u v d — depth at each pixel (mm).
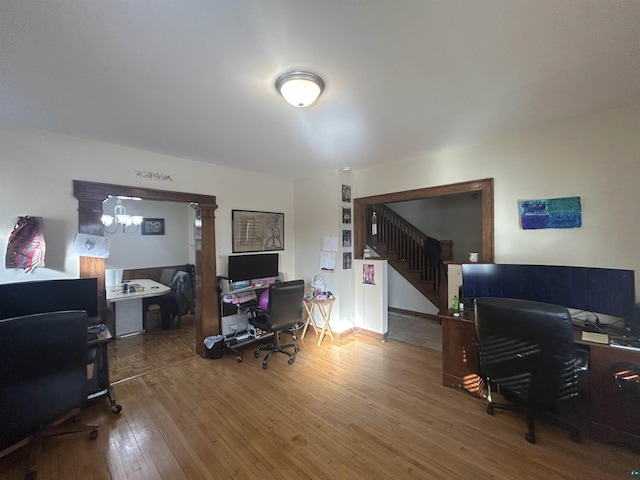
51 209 2361
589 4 1100
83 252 2484
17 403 1540
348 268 4016
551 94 1863
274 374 2893
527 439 1898
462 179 2943
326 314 3941
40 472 1681
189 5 1071
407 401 2381
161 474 1660
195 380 2781
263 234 3973
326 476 1630
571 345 1691
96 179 2588
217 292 3465
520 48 1373
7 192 2180
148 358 3336
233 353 3447
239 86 1678
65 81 1594
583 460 1719
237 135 2479
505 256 2689
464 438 1929
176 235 5973
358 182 4004
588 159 2256
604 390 1842
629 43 1335
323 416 2188
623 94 1879
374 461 1738
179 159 3154
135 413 2252
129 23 1156
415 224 5836
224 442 1919
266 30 1220
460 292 2793
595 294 2074
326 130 2396
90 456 1806
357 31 1237
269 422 2123
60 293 2262
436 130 2453
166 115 2057
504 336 1903
